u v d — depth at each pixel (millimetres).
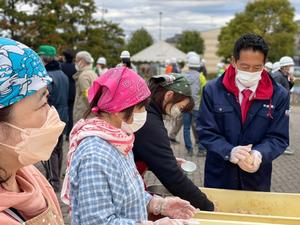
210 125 3010
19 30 24625
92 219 1768
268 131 3020
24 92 1382
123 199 1868
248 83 2906
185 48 82375
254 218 2184
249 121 2988
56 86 5879
